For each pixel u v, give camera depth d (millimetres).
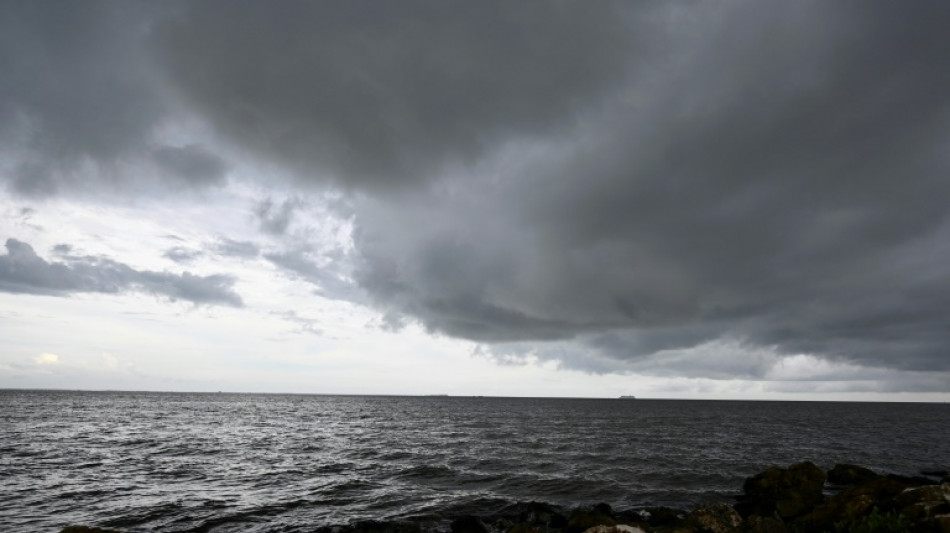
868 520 14148
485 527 20969
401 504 26406
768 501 23141
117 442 51031
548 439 59594
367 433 67812
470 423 91188
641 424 90688
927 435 73625
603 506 23922
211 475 33812
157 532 21031
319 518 23672
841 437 67438
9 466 34469
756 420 108938
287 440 57156
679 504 26844
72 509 24219
